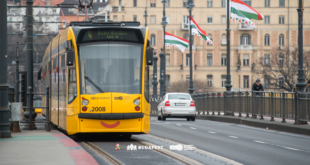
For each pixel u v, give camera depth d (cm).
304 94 3128
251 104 4075
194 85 15550
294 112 3266
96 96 2378
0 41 2227
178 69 16775
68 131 2508
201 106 5684
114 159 1706
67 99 2545
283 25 16525
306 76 11981
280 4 16588
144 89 2441
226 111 4719
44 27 11094
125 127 2388
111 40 2433
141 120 2412
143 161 1667
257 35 16650
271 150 2086
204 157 1794
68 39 2503
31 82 3353
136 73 2433
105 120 2370
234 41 16700
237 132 3170
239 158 1800
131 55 2439
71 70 2484
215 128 3569
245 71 16650
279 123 3388
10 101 3491
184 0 16738
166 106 4884
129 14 16725
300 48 3438
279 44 16600
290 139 2658
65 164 1411
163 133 3044
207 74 16800
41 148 1841
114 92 2389
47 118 2820
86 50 2419
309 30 16438
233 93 4528
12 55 9956
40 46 10656
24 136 2403
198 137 2744
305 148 2184
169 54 16825
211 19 16725
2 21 2222
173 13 16675
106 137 2723
